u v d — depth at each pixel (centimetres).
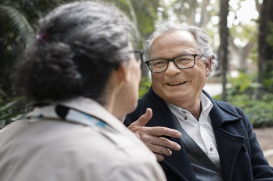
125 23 91
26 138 82
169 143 133
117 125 84
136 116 165
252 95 1208
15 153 81
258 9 1224
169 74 154
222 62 879
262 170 165
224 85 895
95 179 71
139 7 638
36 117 87
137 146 81
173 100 160
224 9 850
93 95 84
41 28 87
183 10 1380
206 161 155
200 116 164
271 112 866
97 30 82
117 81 88
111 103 89
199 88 161
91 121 81
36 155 78
